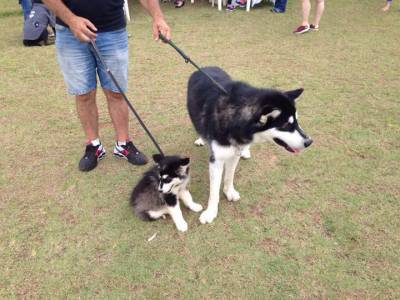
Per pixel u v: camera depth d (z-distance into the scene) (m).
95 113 3.68
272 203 3.28
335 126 4.30
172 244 2.91
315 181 3.50
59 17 2.93
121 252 2.85
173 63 6.15
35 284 2.62
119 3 3.14
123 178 3.65
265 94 2.60
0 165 3.85
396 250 2.77
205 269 2.69
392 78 5.39
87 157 3.76
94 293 2.55
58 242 2.96
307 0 6.91
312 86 5.22
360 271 2.62
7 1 10.14
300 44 6.79
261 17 8.39
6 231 3.07
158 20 3.30
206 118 2.94
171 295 2.51
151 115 4.68
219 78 3.25
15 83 5.63
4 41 7.43
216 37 7.25
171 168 2.79
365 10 8.62
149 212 3.03
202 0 9.88
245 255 2.79
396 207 3.16
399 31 7.25
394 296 2.45
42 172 3.75
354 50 6.44
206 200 3.41
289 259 2.73
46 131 4.43
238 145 2.81
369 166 3.65
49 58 6.57
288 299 2.45
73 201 3.37
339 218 3.07
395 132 4.14
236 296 2.49
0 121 4.62
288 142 2.65
